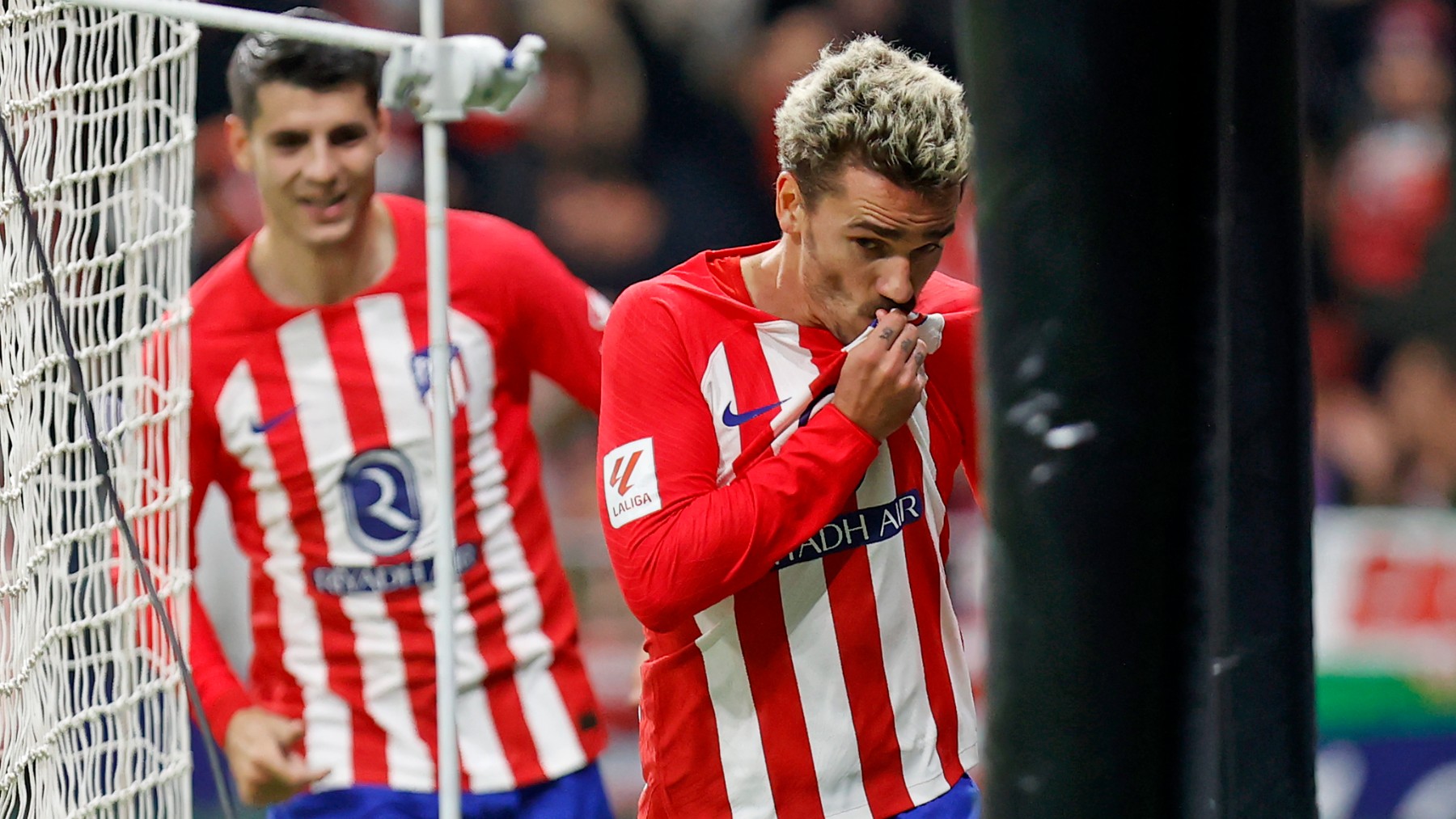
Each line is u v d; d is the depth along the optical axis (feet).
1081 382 15.10
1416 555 66.08
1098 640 15.47
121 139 25.25
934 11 88.94
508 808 39.47
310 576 39.47
